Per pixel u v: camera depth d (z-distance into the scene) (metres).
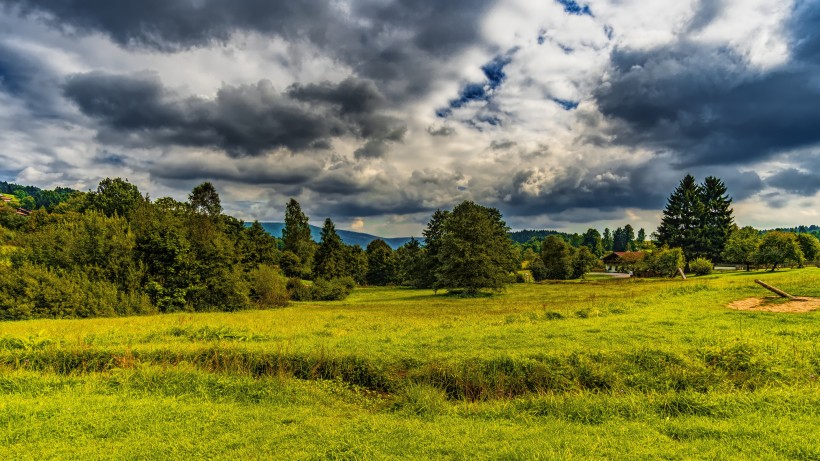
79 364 13.09
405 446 6.95
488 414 8.95
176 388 10.84
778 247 54.69
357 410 9.72
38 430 7.79
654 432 7.15
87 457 6.78
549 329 16.14
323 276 77.00
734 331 14.23
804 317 16.48
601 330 15.34
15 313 27.53
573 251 101.38
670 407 8.41
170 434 7.73
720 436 6.83
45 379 11.28
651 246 94.12
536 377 10.96
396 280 99.94
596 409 8.59
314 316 28.45
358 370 12.18
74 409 8.95
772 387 9.50
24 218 79.25
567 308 25.62
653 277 73.38
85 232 35.91
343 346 14.12
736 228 84.94
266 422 8.41
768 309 19.50
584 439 6.92
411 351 13.09
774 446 6.28
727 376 10.41
